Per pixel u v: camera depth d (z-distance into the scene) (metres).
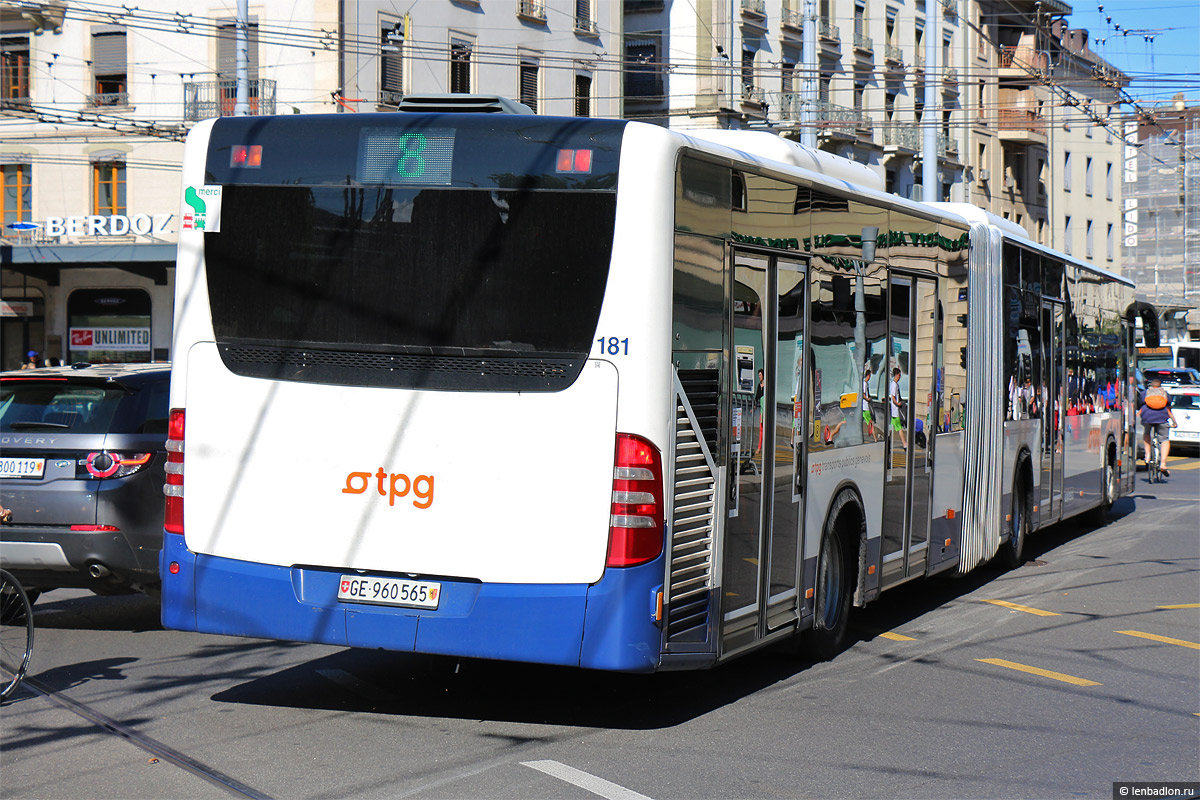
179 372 6.90
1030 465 14.00
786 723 7.13
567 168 6.38
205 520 6.84
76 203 37.69
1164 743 6.99
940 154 56.53
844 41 52.22
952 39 58.59
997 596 11.90
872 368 9.25
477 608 6.40
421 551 6.48
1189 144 68.75
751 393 7.26
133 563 9.00
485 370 6.43
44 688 7.58
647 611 6.30
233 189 6.82
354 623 6.57
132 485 9.00
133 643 9.02
